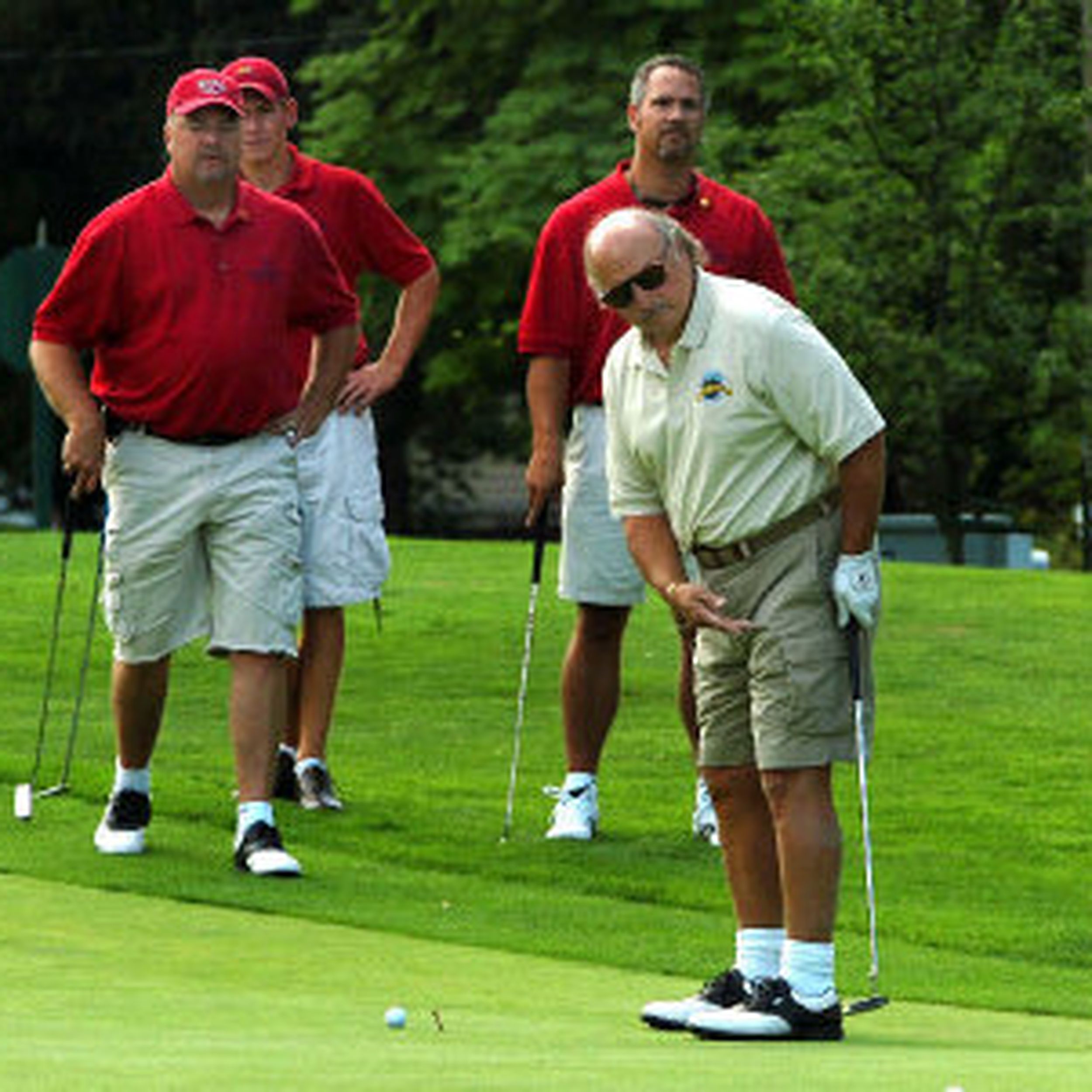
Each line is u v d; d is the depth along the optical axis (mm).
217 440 31000
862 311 89750
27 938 25734
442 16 102688
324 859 31516
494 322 106688
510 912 28391
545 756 39750
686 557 32188
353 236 35594
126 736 31562
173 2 129125
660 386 23344
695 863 31922
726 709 23750
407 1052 18750
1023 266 95125
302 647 35062
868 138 92125
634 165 33125
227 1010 21531
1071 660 49000
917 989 25141
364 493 35000
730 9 98750
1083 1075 18141
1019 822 35062
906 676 47062
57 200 136000
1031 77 90250
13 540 66438
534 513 34062
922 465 93000
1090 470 95562
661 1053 19641
